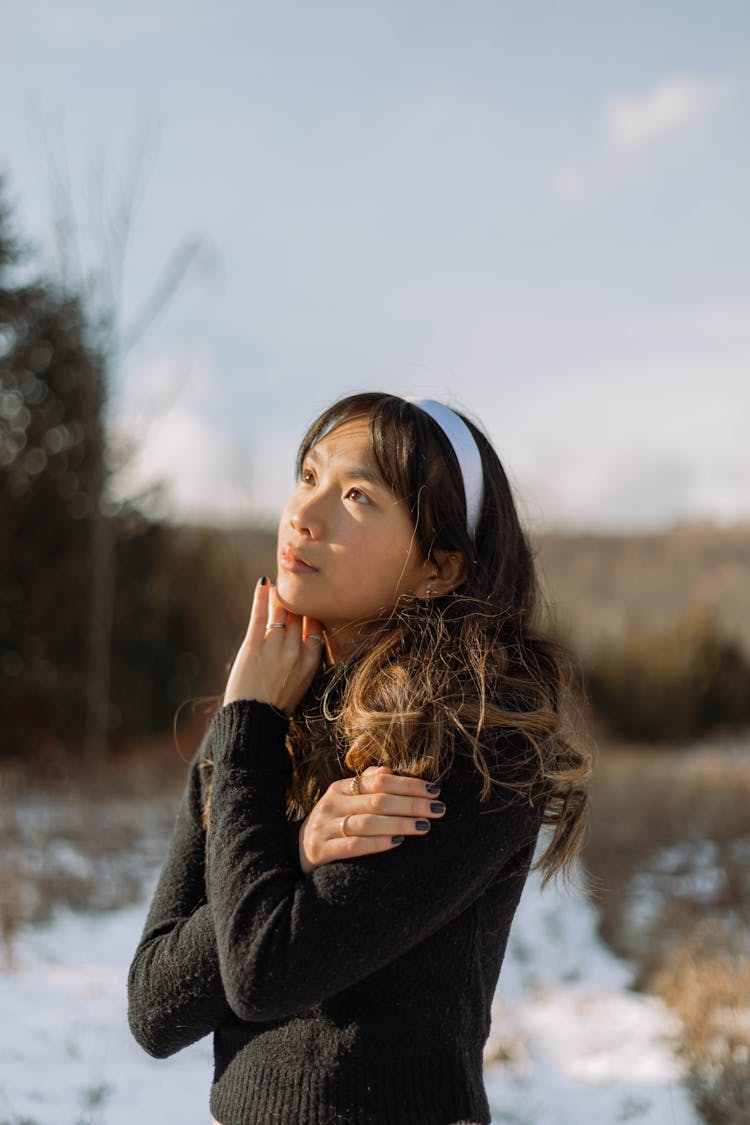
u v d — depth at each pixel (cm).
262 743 156
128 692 1361
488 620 164
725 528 3059
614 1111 428
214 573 1474
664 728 2169
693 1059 466
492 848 146
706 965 570
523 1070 474
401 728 147
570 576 2648
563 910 757
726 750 2047
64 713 1306
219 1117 154
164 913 167
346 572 163
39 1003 514
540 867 166
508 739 152
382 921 137
